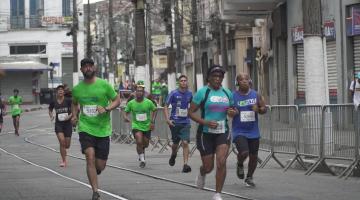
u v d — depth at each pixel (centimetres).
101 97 1060
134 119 1691
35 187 1273
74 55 5009
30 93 7175
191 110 1046
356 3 2331
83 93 1058
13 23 8031
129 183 1330
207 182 1334
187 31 5784
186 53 6059
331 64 2520
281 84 3128
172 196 1130
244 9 3077
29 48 8025
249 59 4316
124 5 9094
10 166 1738
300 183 1299
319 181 1329
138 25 2797
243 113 1217
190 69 6053
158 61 6788
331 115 1429
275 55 3177
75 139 2933
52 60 7981
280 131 1593
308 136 1494
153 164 1766
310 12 1571
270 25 3253
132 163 1798
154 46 6844
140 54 2791
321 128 1449
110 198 1111
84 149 1054
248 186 1244
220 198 1016
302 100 2761
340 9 2420
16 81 7138
